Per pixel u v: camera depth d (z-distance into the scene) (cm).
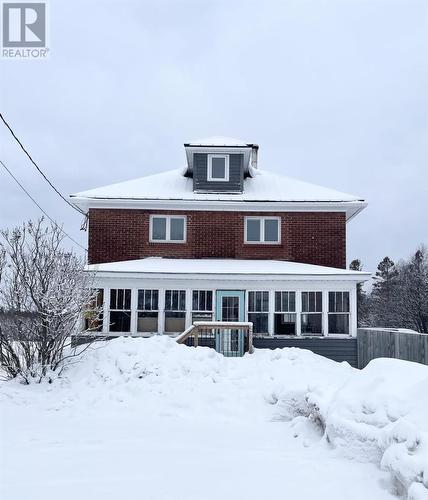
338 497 518
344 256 2014
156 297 1758
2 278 1177
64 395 1052
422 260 5388
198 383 1091
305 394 909
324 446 695
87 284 1309
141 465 629
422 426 575
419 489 457
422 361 1350
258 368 1212
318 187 2183
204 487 549
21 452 684
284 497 520
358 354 1753
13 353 1158
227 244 2025
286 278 1723
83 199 1972
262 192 2120
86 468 616
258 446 728
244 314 1744
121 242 2002
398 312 4350
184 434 803
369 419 643
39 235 1188
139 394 1052
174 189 2123
